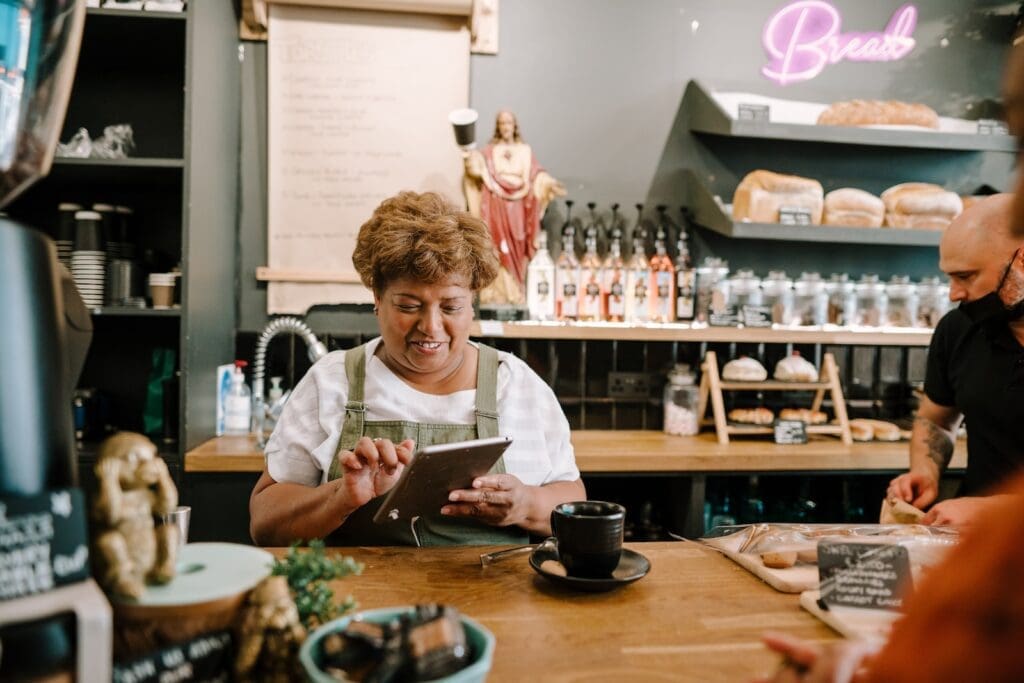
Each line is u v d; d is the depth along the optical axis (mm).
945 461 2045
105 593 634
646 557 1210
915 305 3105
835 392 2873
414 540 1432
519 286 2879
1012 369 1758
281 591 687
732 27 3174
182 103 2891
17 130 798
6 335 599
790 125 2830
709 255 3184
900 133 2895
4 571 549
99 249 2475
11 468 589
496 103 3064
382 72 2969
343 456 1207
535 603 1003
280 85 2932
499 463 1499
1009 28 3328
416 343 1441
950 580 415
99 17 2400
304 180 2955
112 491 636
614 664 821
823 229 2822
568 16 3094
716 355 3129
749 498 3053
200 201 2520
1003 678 379
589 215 3117
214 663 659
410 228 1379
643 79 3141
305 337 2746
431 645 631
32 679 550
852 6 3238
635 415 3115
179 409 2441
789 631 924
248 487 2424
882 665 429
